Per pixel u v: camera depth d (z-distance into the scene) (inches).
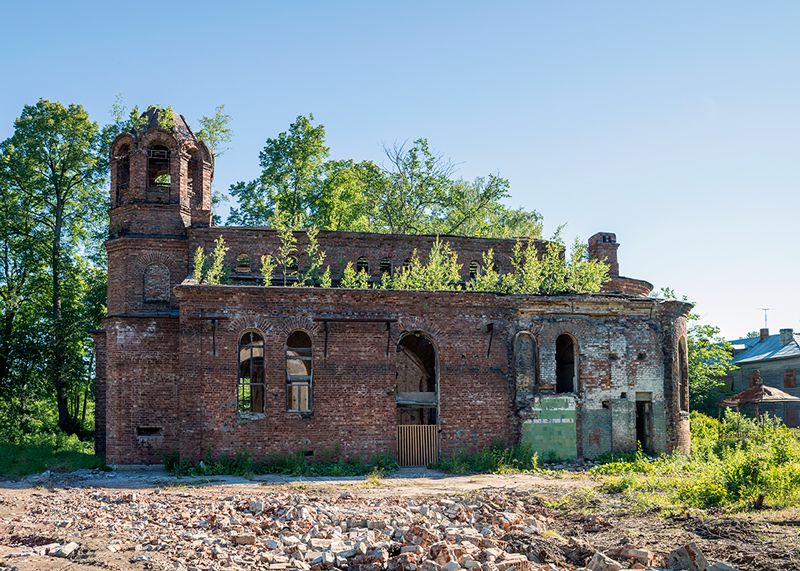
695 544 483.8
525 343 1219.2
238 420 1093.8
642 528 633.6
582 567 516.1
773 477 727.1
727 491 735.7
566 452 1195.3
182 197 1357.0
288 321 1128.8
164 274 1327.5
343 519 662.5
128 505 756.0
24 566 495.8
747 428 1553.9
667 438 1248.2
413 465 1145.4
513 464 1134.4
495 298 1200.2
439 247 1371.8
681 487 802.8
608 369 1232.8
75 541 571.8
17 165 1742.1
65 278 1913.1
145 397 1192.8
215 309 1108.5
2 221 1777.8
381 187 2231.8
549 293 1304.1
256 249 1379.2
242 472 1057.5
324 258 1421.0
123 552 544.1
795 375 2450.8
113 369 1192.2
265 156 2068.2
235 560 524.1
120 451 1170.0
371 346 1150.3
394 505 753.0
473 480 999.0
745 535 582.9
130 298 1307.8
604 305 1241.4
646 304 1259.8
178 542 573.0
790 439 1344.7
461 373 1176.8
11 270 1867.6
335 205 2086.6
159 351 1207.6
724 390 2696.9
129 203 1328.7
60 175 1828.2
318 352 1133.7
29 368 1756.9
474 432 1168.8
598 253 1608.0
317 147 2066.9
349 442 1122.0
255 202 2090.3
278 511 687.7
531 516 675.4
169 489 902.4
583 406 1213.1
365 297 1155.9
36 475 1074.1
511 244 1520.7
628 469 1070.4
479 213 2369.6
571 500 780.6
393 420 1139.9
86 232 1946.4
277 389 1112.8
